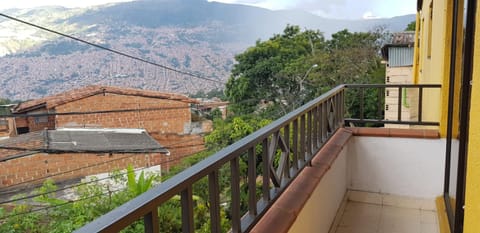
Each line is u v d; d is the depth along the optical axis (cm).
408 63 1191
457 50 242
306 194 184
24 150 567
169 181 97
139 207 80
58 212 495
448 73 307
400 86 332
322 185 232
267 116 1241
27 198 495
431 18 469
